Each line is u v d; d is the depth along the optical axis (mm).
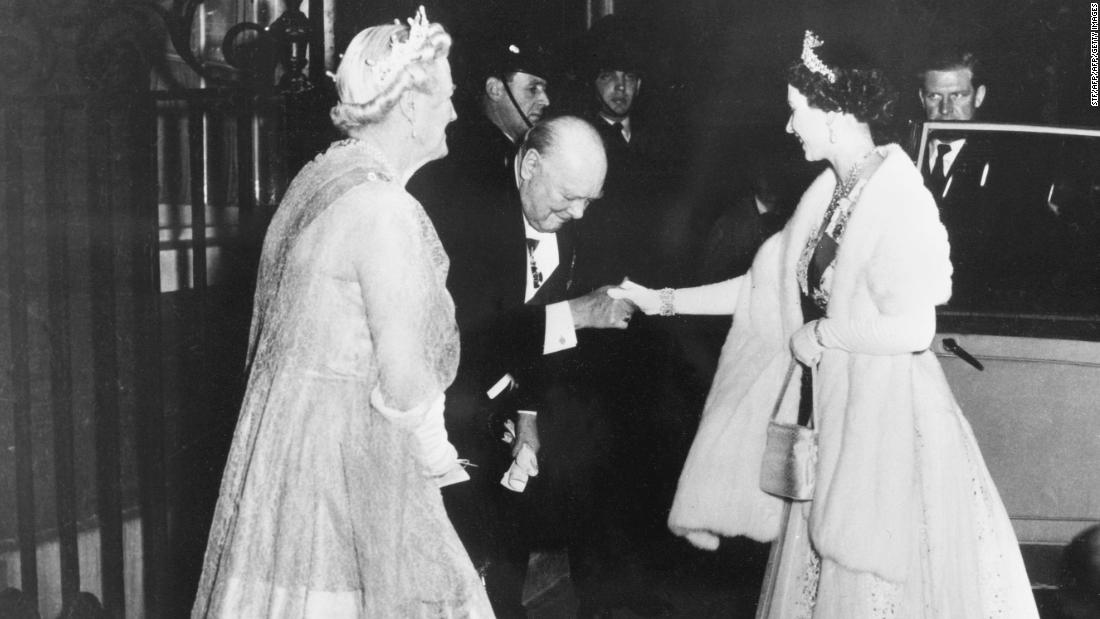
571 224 3555
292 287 2229
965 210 4266
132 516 3756
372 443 2230
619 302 3328
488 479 3262
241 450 2289
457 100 3316
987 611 2957
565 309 3277
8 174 3246
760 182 4242
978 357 3986
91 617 3311
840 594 2898
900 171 2883
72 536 3299
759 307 3279
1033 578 3912
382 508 2217
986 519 2992
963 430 3020
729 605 3855
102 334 3271
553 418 3549
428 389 2197
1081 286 4039
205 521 3805
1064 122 6027
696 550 3910
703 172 4227
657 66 4500
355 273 2197
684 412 3869
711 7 5152
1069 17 5965
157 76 3912
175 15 3176
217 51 4180
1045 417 3904
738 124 4484
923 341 2820
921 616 2857
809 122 2979
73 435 3355
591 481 3684
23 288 3283
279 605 2199
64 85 3639
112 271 3262
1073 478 3877
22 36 3459
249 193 3342
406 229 2197
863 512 2830
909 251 2809
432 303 2201
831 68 2910
